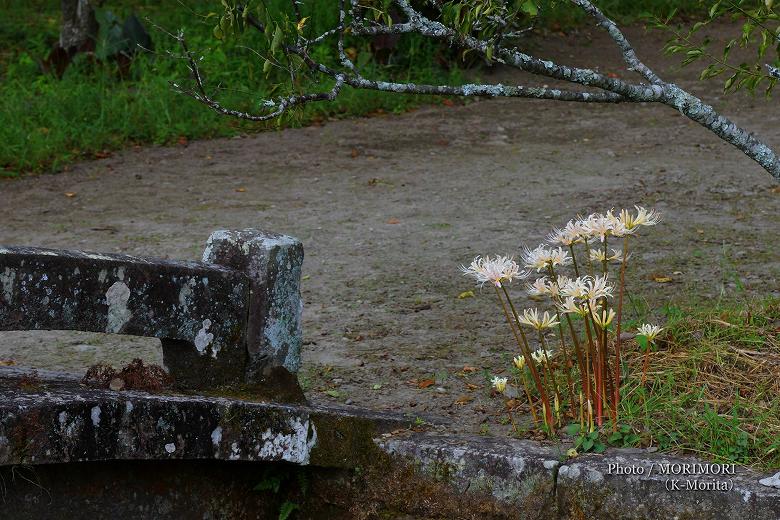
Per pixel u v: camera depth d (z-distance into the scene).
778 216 9.76
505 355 6.28
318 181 11.84
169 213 10.50
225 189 11.51
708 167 12.00
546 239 9.27
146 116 14.11
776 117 14.61
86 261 4.46
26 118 13.77
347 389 5.84
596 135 14.04
